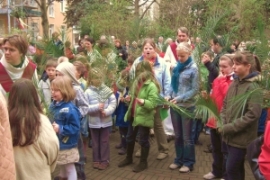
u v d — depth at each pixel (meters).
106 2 19.00
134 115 4.78
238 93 3.54
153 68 5.16
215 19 5.62
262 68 4.17
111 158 5.59
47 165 2.54
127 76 5.45
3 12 18.50
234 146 3.57
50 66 4.60
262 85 3.94
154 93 4.57
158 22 14.38
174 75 4.80
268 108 4.11
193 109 4.57
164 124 6.56
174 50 6.82
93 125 5.01
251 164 2.61
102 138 5.10
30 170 2.44
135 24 9.45
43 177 2.49
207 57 5.22
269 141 2.37
